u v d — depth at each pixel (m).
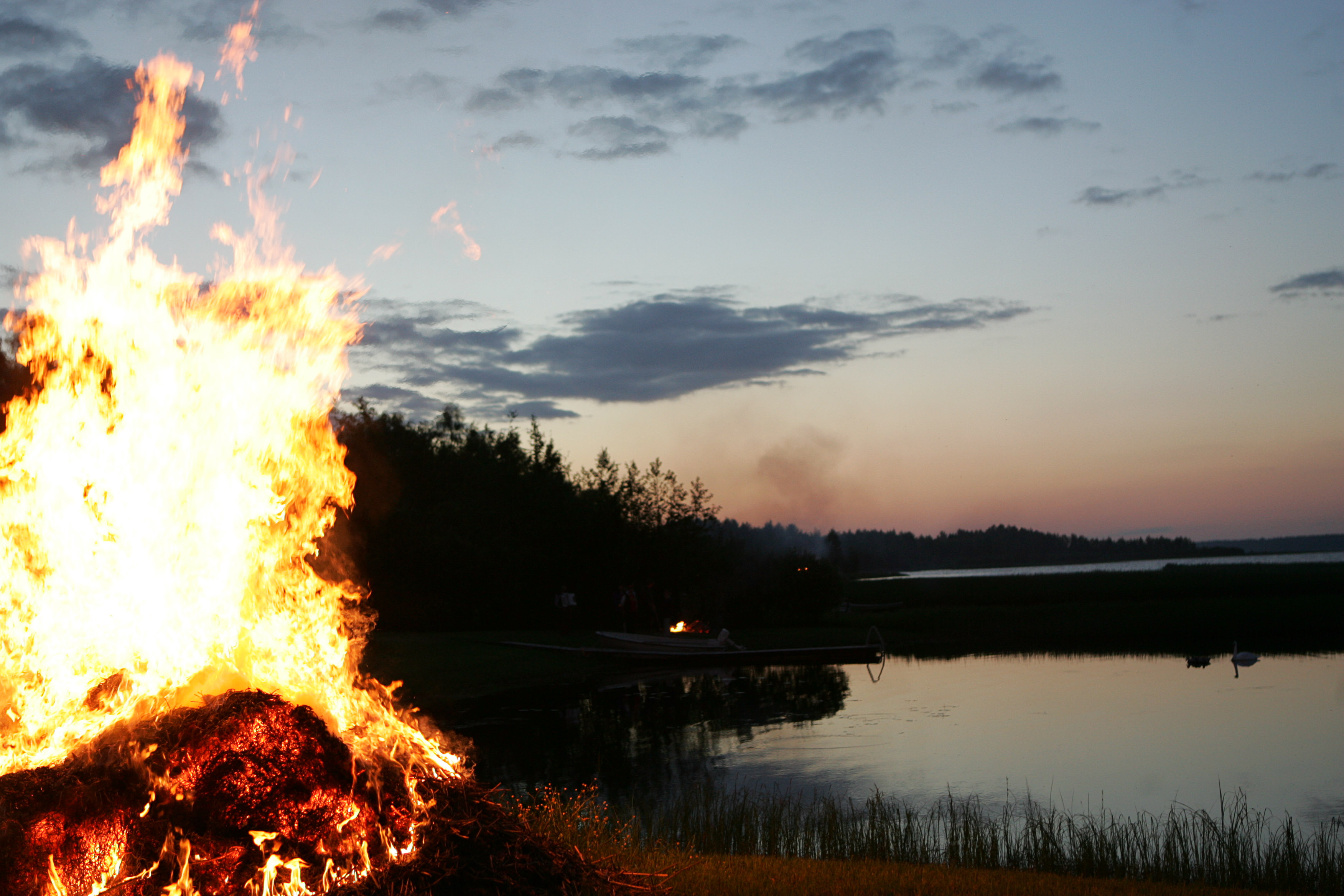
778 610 50.34
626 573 47.84
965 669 31.30
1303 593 52.66
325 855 6.31
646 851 9.73
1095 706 23.03
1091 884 9.04
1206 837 11.54
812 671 31.78
